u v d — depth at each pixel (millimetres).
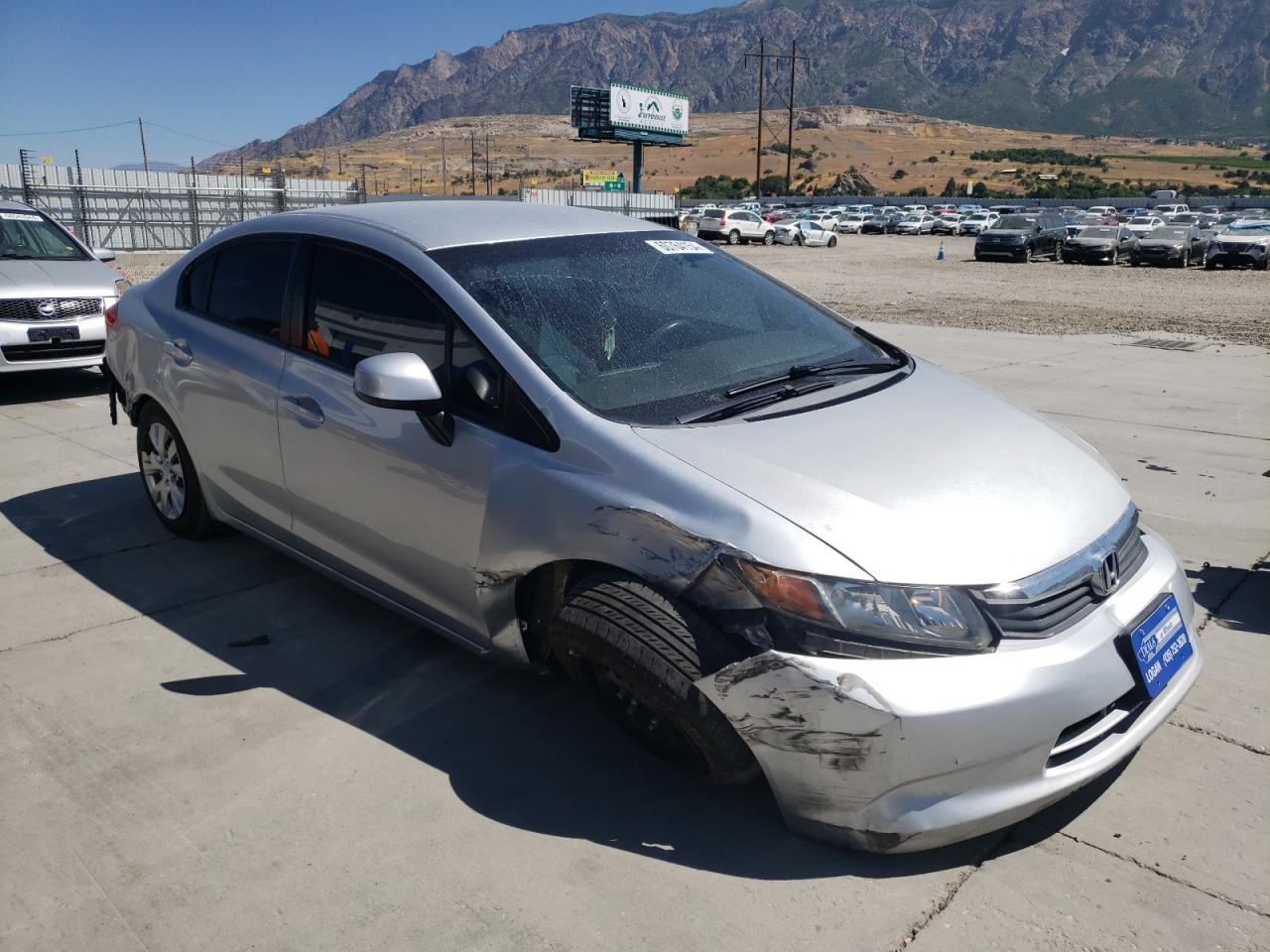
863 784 2379
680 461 2684
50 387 8867
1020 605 2438
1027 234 34125
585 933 2359
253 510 4105
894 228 61406
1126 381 9430
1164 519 5281
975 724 2330
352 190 39469
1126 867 2580
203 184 35281
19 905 2475
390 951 2312
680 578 2557
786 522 2490
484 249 3418
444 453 3102
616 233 3775
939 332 13414
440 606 3309
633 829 2732
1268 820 2762
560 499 2809
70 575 4496
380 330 3400
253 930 2385
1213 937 2338
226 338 4074
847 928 2367
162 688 3498
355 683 3523
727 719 2482
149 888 2529
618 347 3166
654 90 78062
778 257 36188
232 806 2844
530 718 3293
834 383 3254
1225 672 3586
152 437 4809
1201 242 33344
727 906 2439
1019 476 2795
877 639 2361
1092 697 2461
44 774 3010
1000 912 2418
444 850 2652
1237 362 10672
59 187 31688
